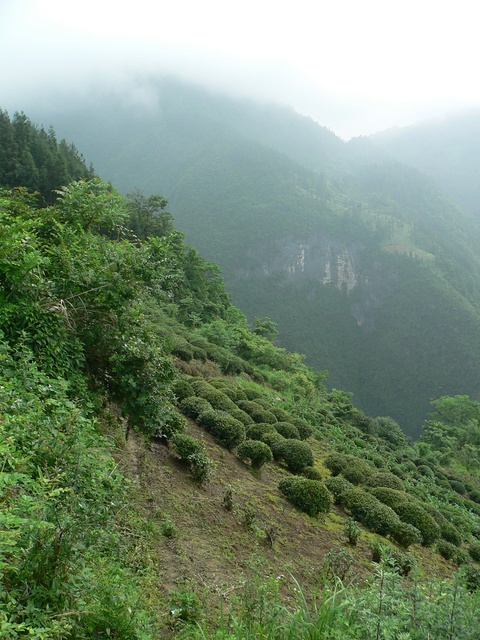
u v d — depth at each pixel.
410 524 11.35
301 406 24.77
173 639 4.06
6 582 2.65
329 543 8.76
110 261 6.33
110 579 3.66
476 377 143.38
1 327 5.09
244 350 34.56
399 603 3.73
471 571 9.05
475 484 36.72
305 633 3.67
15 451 3.05
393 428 36.25
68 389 5.04
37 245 5.96
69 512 3.16
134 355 6.10
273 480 10.96
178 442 8.63
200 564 5.88
